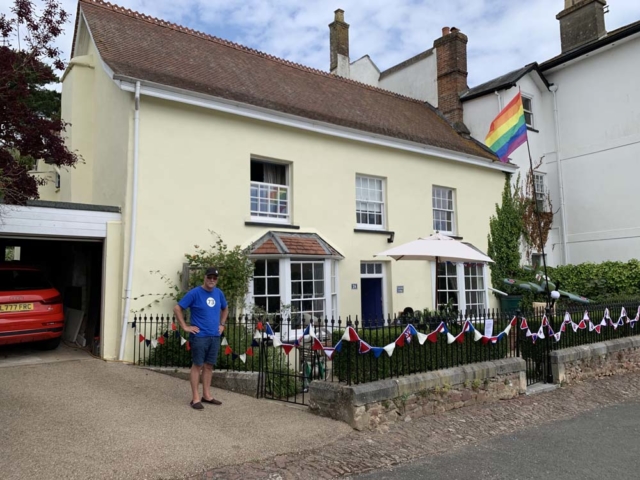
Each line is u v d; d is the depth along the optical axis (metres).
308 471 4.92
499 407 7.62
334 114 13.43
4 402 6.31
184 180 10.21
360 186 13.62
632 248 16.86
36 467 4.48
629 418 7.50
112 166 10.34
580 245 18.27
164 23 13.48
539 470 5.28
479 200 16.42
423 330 7.43
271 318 10.02
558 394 8.70
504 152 16.91
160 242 9.80
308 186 12.24
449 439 6.19
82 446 5.02
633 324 11.81
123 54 10.82
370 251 13.36
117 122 10.19
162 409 6.40
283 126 11.84
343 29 22.08
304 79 15.30
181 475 4.59
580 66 18.50
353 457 5.33
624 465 5.47
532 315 9.27
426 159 15.03
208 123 10.66
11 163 7.59
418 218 14.59
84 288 11.12
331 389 6.36
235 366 8.07
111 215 9.62
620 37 16.89
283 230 11.64
